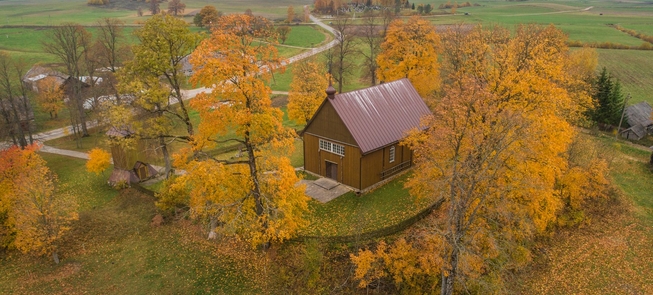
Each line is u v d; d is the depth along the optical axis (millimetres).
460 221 23188
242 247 32125
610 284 29094
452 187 22953
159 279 29547
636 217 36281
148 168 45438
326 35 132625
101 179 46406
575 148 35188
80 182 46031
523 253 28906
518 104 28938
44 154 55469
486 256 25797
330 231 31922
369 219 33062
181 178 28266
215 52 25828
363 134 36844
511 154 24391
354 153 36625
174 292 28312
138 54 33781
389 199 35906
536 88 28875
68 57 62062
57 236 31500
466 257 23703
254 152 28516
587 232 34469
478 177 22281
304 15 161875
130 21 153500
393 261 27609
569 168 34562
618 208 37250
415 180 28594
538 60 30547
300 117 53625
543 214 27594
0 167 34250
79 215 38094
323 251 30062
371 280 28188
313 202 36000
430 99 51344
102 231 35625
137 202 40281
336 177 39438
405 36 55906
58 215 34219
